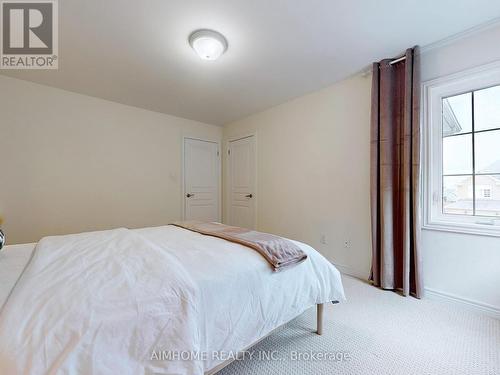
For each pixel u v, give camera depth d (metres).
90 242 1.39
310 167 2.91
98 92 2.83
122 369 0.69
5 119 2.42
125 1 1.48
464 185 1.92
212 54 1.91
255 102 3.19
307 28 1.75
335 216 2.65
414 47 1.97
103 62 2.18
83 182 2.89
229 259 1.17
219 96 2.99
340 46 1.97
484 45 1.74
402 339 1.44
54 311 0.69
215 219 4.23
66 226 2.78
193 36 1.80
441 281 1.94
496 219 1.77
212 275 1.02
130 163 3.27
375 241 2.21
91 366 0.64
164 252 1.20
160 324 0.79
